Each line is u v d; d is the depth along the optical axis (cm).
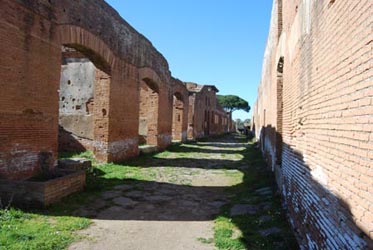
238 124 9862
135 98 1628
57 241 533
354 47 316
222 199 897
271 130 1326
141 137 2178
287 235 588
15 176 795
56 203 748
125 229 625
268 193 923
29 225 595
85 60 1650
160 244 555
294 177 652
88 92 1625
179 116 2927
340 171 352
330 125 397
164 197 897
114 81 1377
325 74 425
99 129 1359
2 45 747
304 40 570
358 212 295
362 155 291
